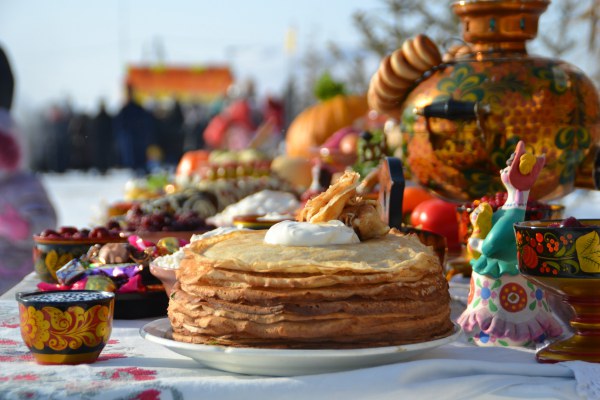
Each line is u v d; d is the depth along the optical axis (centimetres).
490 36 168
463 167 166
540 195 168
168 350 126
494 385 107
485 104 159
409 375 104
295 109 1361
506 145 160
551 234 113
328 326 104
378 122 362
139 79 2214
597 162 169
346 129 340
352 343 106
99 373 111
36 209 297
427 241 155
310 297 105
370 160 242
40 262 175
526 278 119
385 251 113
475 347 127
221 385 103
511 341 130
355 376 104
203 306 108
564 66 167
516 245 128
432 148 167
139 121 1655
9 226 294
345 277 106
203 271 109
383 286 107
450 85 163
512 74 161
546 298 134
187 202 257
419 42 169
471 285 136
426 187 179
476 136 161
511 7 165
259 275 107
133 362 119
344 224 121
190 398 102
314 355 103
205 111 1795
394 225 152
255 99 1285
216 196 261
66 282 152
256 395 102
